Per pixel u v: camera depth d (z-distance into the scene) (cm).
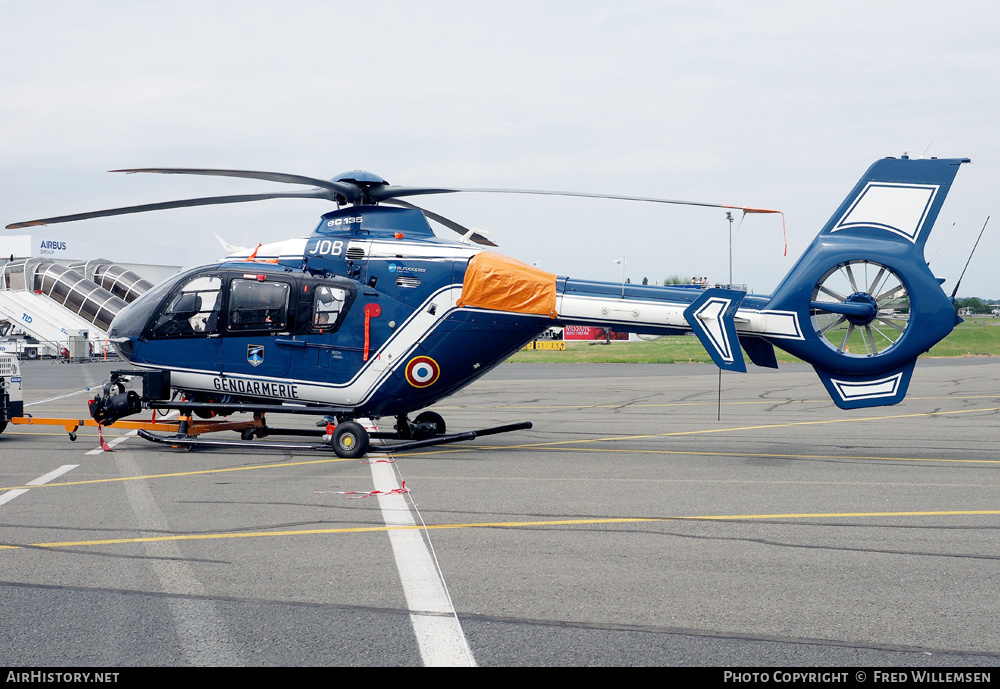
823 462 1080
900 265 1062
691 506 786
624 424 1567
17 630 458
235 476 963
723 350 1091
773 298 1109
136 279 5209
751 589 527
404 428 1252
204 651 428
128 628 460
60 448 1226
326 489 876
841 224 1095
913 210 1071
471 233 1212
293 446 1166
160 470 1012
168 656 422
